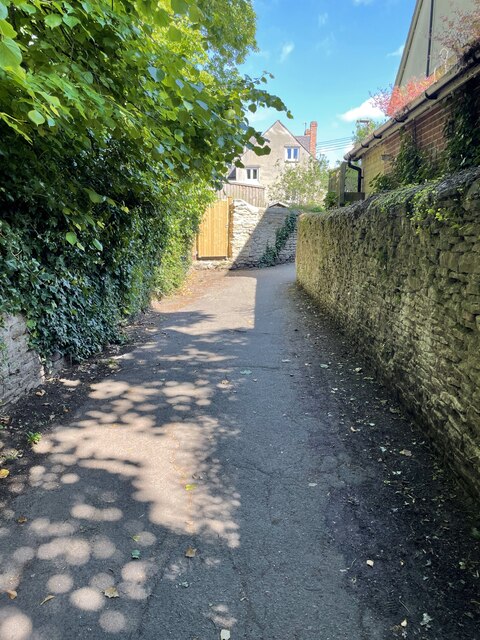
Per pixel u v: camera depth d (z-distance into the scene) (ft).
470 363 9.39
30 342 14.16
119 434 12.41
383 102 31.14
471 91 16.08
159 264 32.68
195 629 6.54
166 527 8.71
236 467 10.93
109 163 16.07
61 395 14.65
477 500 9.08
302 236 39.47
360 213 19.45
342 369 18.01
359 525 8.78
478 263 9.04
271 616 6.77
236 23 24.57
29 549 7.98
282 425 13.17
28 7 6.90
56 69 8.68
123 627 6.53
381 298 16.10
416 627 6.54
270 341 22.66
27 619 6.60
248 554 8.05
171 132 11.94
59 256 15.51
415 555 7.93
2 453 10.93
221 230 56.18
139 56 9.83
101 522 8.77
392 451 11.50
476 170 9.89
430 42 31.22
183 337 23.30
